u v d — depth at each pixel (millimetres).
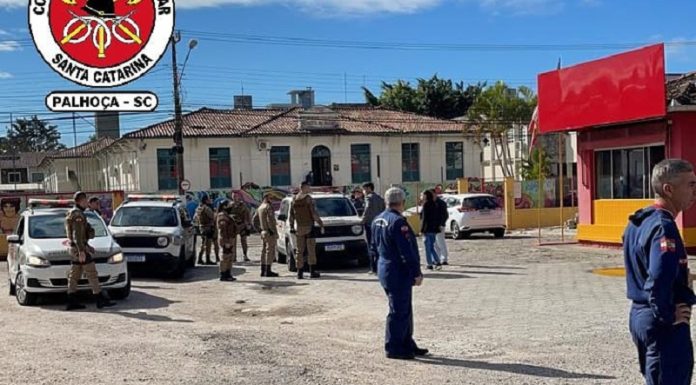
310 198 16094
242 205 20703
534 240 24812
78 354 8656
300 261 16062
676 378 4590
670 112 17141
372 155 50219
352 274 16703
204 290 14711
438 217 16734
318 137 49094
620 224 20203
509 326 9914
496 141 51719
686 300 4594
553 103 20844
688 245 17859
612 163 20625
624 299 11781
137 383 7320
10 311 12211
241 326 10539
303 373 7586
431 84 71812
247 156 48000
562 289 13086
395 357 8203
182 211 18797
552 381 7090
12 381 7445
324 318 11086
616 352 8203
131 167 48719
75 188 65062
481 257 19266
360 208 24328
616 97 18406
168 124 48031
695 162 17672
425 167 51406
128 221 17625
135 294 14234
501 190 37938
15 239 13711
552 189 32844
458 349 8617
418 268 8195
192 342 9266
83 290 13141
